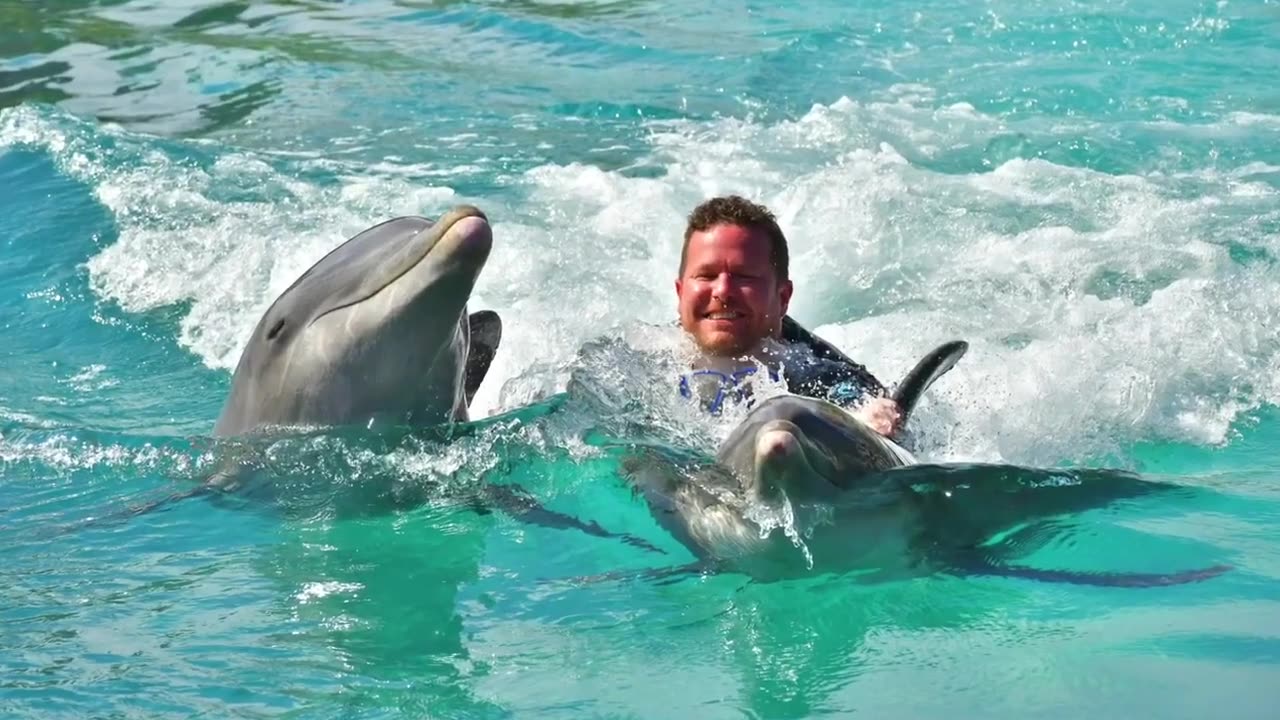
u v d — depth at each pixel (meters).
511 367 3.77
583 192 4.98
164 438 3.44
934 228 4.62
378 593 2.87
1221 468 3.32
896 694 2.56
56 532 3.11
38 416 3.63
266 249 4.51
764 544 2.81
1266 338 3.91
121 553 3.03
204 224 4.70
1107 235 4.55
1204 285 4.16
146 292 4.35
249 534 3.08
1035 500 3.00
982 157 5.29
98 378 3.88
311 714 2.54
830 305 4.23
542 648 2.71
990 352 3.80
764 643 2.69
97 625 2.79
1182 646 2.64
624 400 3.31
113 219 4.77
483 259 3.02
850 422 2.84
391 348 3.13
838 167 5.14
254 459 3.25
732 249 3.36
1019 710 2.50
